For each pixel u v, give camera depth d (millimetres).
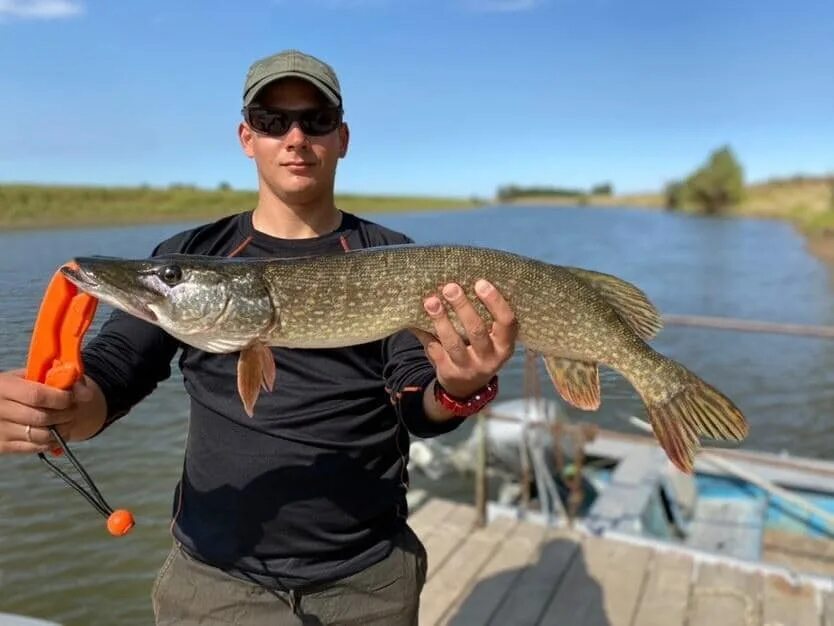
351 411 896
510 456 2828
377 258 902
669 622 1548
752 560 1770
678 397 979
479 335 803
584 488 2773
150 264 864
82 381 745
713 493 2604
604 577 1731
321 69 958
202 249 1007
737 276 9992
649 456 2570
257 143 972
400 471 962
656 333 999
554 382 971
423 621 1578
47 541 1377
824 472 2045
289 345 903
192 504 906
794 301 7812
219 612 893
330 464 877
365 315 899
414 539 989
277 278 906
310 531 872
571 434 2342
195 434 922
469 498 2932
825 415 4188
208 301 874
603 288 973
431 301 802
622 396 1009
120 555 1459
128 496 1370
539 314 910
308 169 964
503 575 1757
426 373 897
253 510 869
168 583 928
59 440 709
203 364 928
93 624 1460
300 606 883
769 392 4656
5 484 1316
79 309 723
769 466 2578
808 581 1676
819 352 5641
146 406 1463
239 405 896
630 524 2039
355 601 906
